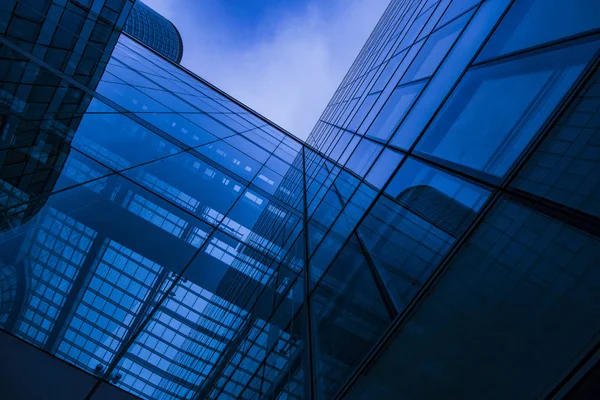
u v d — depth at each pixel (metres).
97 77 11.61
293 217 11.55
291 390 4.33
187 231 8.24
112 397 4.56
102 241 6.51
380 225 5.51
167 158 10.43
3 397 4.11
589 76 2.85
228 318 6.64
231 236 9.03
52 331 4.82
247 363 5.70
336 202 9.16
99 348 4.99
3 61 7.80
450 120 5.20
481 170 3.67
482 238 3.05
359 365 3.65
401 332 3.35
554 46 3.60
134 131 10.56
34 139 7.38
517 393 2.04
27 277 5.11
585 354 1.83
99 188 7.57
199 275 7.29
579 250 2.14
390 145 7.65
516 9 5.03
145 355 5.27
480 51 5.53
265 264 8.98
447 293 3.07
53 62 9.83
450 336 2.74
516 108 3.64
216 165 12.13
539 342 2.07
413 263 3.90
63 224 6.23
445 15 9.59
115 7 13.05
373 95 14.62
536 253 2.43
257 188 12.40
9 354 4.39
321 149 20.77
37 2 9.20
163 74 18.84
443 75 6.70
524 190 2.89
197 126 14.49
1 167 6.29
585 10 3.46
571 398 1.78
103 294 5.72
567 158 2.62
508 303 2.42
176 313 6.18
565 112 2.90
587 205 2.25
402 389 2.88
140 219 7.59
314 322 5.34
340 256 6.33
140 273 6.38
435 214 4.07
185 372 5.29
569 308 2.02
